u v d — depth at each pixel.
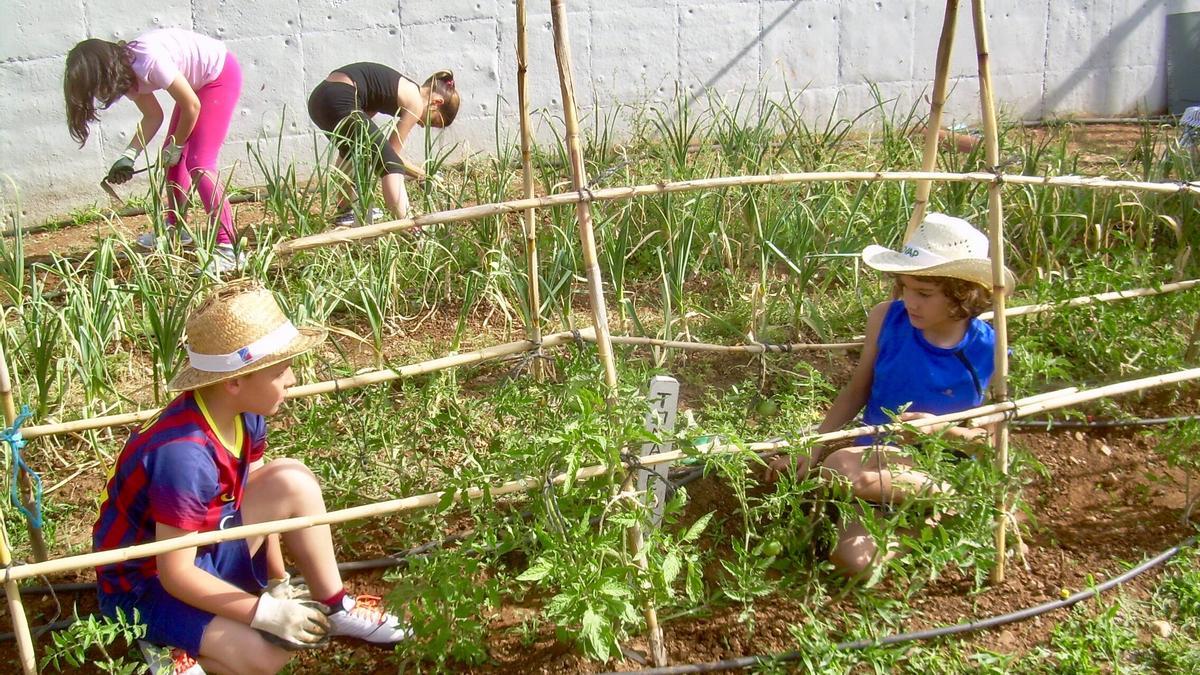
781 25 7.25
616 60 7.04
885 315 3.08
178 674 2.39
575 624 2.59
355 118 5.12
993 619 2.75
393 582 2.95
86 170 6.29
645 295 4.75
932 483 2.67
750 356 4.10
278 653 2.39
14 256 4.33
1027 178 2.77
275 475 2.54
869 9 7.38
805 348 3.57
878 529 2.57
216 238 4.49
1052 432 3.63
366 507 2.35
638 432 2.33
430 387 3.42
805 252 4.43
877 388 3.07
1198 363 3.82
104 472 3.47
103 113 6.22
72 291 3.79
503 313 4.62
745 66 7.29
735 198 5.01
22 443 2.50
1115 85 8.02
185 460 2.25
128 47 4.78
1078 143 6.98
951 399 2.97
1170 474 3.40
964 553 2.62
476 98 6.87
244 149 6.56
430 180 4.85
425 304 4.69
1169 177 5.08
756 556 2.70
